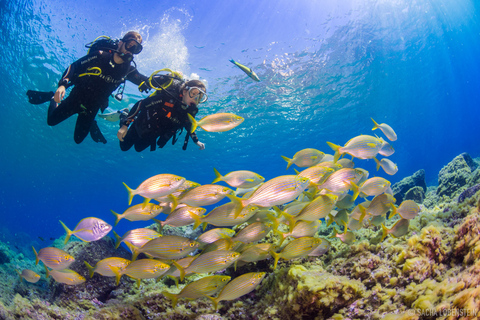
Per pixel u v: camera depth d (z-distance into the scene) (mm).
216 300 2752
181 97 4727
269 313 3076
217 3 12891
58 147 28703
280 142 29578
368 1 15344
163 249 3082
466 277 2260
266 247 3164
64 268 3584
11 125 25844
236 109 19797
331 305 2695
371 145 4082
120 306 3340
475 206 3205
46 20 13078
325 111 24469
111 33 13305
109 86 4758
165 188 3203
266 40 15141
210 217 3104
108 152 29328
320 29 15602
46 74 16641
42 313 3504
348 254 3469
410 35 20156
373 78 22203
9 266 8672
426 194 10820
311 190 3717
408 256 2914
